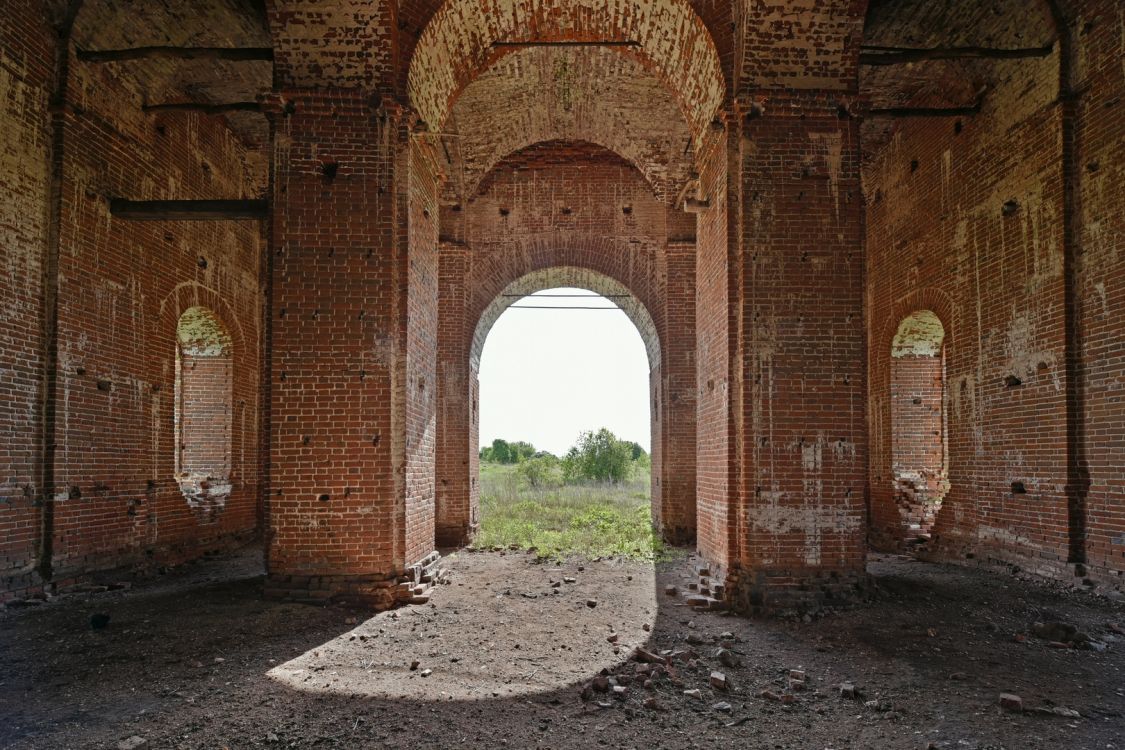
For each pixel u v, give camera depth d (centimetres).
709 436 794
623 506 1850
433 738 394
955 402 932
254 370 1210
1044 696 449
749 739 398
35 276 701
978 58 813
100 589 732
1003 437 830
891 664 512
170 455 933
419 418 763
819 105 709
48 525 702
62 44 735
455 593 745
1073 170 733
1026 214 793
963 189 918
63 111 727
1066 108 733
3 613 620
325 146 709
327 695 450
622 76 1059
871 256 1192
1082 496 716
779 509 681
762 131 714
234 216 794
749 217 706
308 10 688
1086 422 713
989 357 859
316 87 712
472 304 1316
